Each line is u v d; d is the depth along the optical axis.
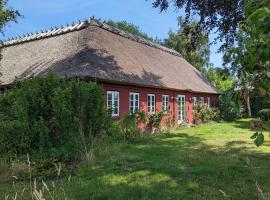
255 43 1.91
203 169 8.83
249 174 8.40
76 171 8.66
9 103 10.80
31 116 9.90
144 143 14.62
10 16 17.59
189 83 27.53
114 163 9.60
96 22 22.73
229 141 15.39
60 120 10.09
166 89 23.02
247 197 6.63
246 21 1.87
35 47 23.25
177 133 19.42
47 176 8.20
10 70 21.42
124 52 22.14
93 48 19.20
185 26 13.23
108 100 17.50
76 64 17.36
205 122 29.00
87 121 11.13
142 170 8.81
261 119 2.08
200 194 6.86
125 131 15.15
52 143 10.02
